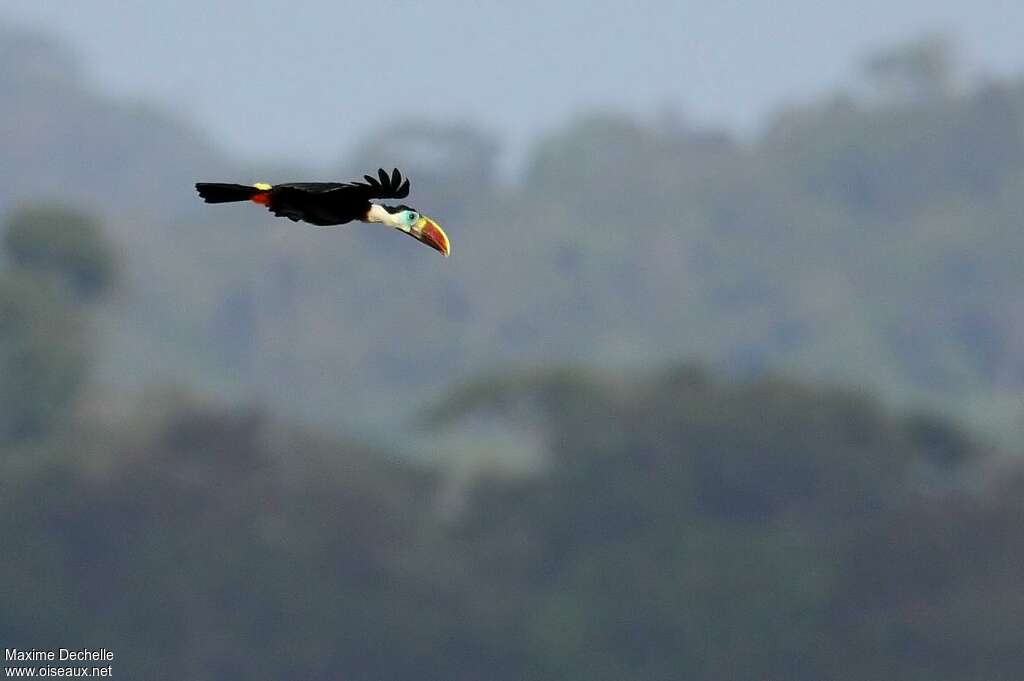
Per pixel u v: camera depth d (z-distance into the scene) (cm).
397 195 1098
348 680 5616
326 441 6462
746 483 6050
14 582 5550
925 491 6231
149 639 5578
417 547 6075
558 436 6238
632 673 5588
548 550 6134
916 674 5394
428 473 6506
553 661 5609
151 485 5859
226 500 5928
